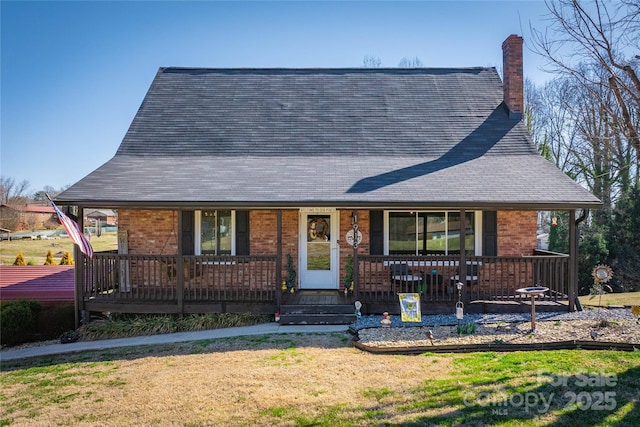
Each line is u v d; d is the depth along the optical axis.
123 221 11.87
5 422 5.42
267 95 14.48
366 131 13.17
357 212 11.65
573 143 25.17
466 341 7.81
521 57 13.59
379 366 6.79
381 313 10.07
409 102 14.20
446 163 11.76
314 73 15.36
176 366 7.34
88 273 10.51
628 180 23.50
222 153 12.44
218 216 11.92
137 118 13.51
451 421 4.84
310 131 13.19
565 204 9.46
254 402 5.59
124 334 9.76
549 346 7.40
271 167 11.59
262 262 10.70
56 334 10.76
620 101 7.81
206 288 10.59
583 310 9.93
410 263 11.36
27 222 51.69
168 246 11.88
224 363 7.29
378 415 5.07
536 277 11.14
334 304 9.99
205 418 5.20
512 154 12.22
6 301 11.20
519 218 11.59
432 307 9.94
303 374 6.54
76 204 9.50
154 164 11.77
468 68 15.53
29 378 7.23
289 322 9.82
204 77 15.12
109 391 6.34
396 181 10.55
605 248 21.11
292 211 11.89
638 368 6.25
